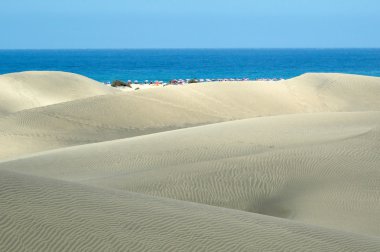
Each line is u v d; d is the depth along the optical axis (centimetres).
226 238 951
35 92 5266
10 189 994
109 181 1844
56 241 853
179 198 1714
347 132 2505
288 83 5309
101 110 4062
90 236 881
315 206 1664
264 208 1689
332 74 5597
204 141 2397
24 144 3378
